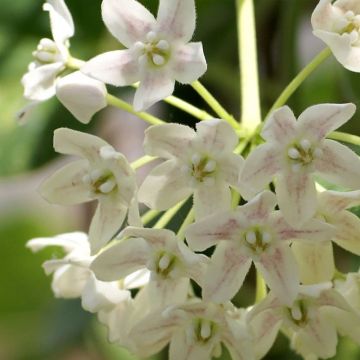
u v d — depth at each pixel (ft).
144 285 0.73
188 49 0.71
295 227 0.69
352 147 0.76
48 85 0.73
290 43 0.85
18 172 0.86
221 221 0.69
